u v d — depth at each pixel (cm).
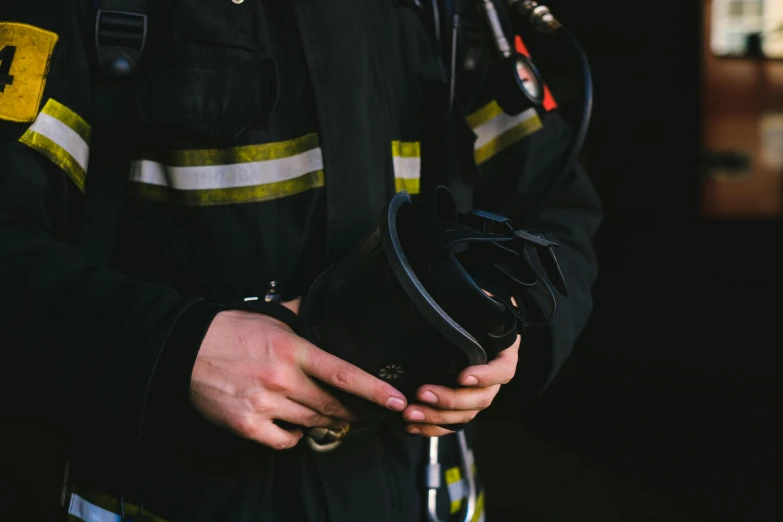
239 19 83
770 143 472
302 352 70
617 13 475
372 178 87
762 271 470
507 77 94
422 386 74
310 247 85
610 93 486
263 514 82
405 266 67
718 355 422
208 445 80
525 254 71
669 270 478
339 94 84
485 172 101
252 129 82
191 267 83
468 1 98
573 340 96
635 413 373
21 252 74
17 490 200
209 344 71
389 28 92
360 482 85
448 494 95
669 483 307
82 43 78
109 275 75
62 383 71
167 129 80
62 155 77
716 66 466
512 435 365
